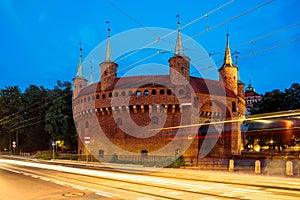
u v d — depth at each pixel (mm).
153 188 13906
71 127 66562
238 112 51031
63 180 17750
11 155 69312
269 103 44312
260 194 11930
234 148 46406
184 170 26484
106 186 14836
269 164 28250
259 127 39438
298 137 35094
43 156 52062
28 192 13211
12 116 75250
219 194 11969
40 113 73000
